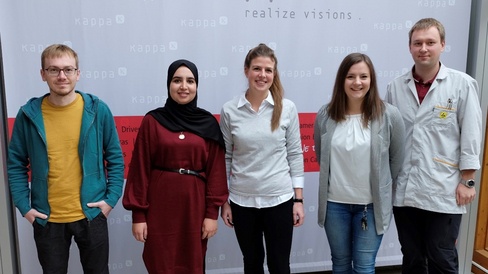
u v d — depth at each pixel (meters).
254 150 1.68
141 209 1.63
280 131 1.69
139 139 1.65
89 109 1.65
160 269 1.65
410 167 1.82
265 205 1.71
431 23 1.71
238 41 2.19
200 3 2.12
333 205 1.73
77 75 1.62
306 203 2.42
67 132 1.61
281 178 1.71
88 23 2.04
